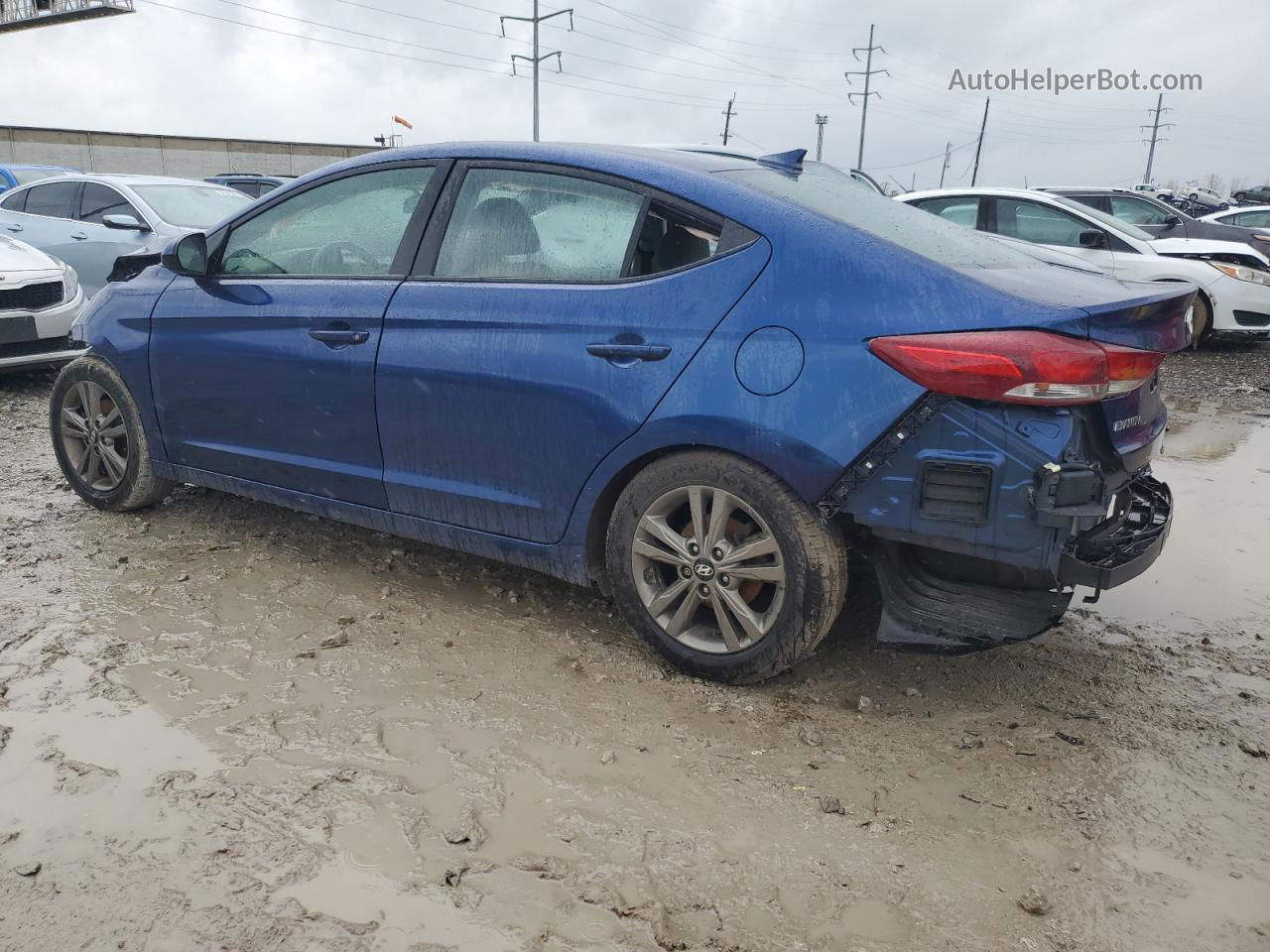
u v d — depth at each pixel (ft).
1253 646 11.23
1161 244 33.86
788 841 7.42
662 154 10.68
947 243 9.84
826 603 9.01
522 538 10.62
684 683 9.84
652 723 9.08
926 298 8.36
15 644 10.28
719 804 7.86
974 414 8.07
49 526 14.10
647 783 8.11
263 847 7.16
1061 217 32.60
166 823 7.39
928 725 9.23
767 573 9.16
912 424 8.25
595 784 8.07
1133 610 12.24
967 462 8.11
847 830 7.57
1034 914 6.70
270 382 12.13
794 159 11.72
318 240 12.05
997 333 8.02
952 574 9.27
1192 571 13.61
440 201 11.09
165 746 8.45
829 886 6.94
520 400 10.09
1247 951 6.40
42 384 25.90
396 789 7.91
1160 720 9.43
